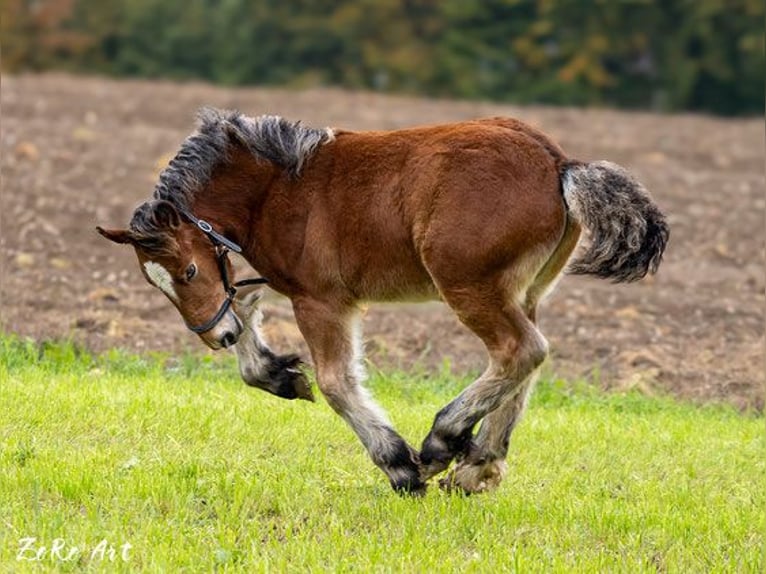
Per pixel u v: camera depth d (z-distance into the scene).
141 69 66.44
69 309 24.30
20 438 16.72
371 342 23.36
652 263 14.80
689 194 37.34
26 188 32.31
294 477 15.77
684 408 21.03
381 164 15.29
